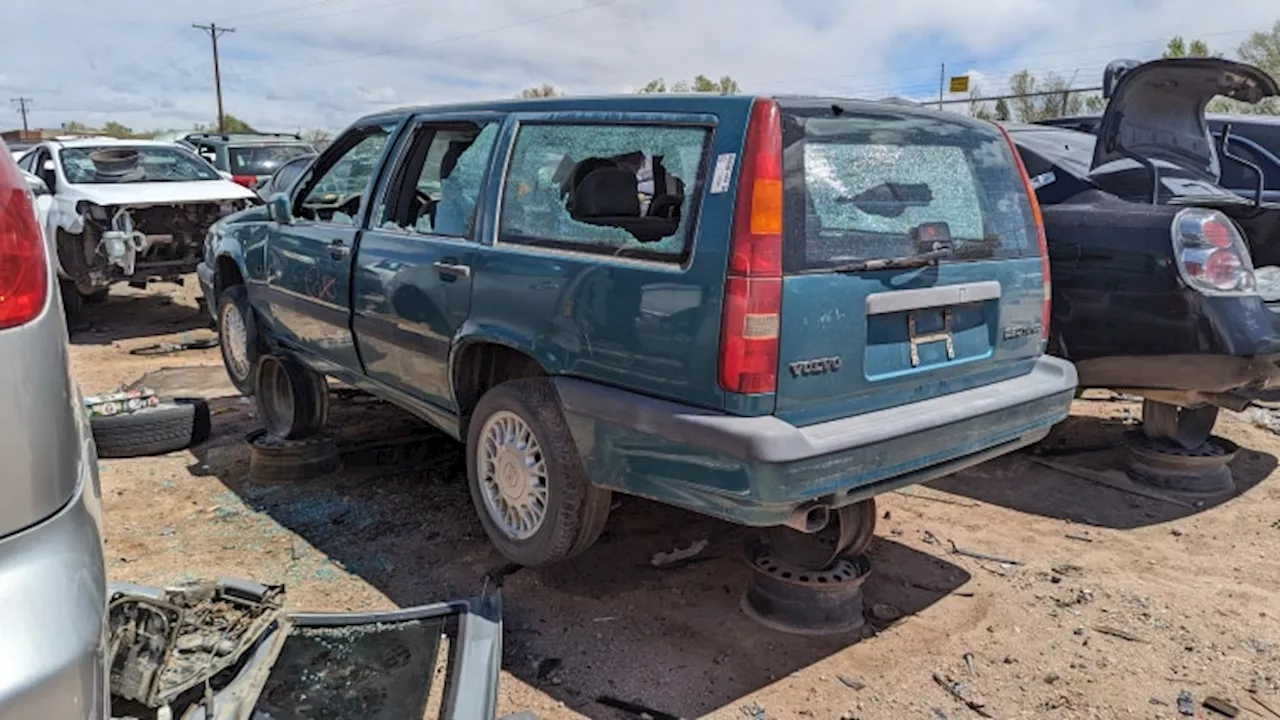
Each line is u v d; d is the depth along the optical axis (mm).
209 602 2986
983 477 5027
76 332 9516
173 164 10625
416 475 4969
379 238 4293
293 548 4090
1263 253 5527
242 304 5867
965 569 3949
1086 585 3791
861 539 3424
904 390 3215
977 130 3672
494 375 3941
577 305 3248
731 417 2828
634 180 3801
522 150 3662
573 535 3479
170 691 2535
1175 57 4309
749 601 3594
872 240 3076
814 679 3119
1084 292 4402
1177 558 4035
